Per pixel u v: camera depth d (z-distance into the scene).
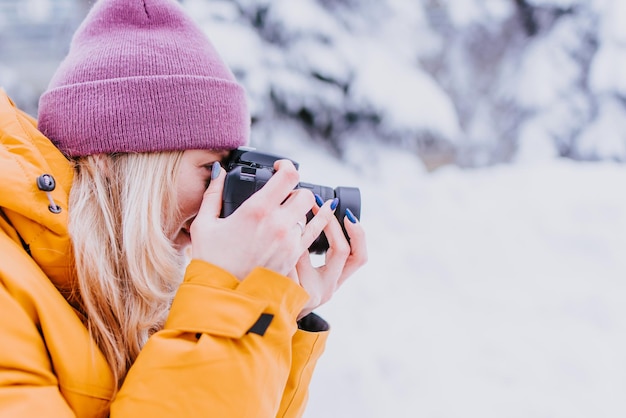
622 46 6.68
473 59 7.31
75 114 0.67
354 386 1.82
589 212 3.39
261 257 0.61
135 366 0.57
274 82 4.95
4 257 0.56
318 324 0.80
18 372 0.52
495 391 1.94
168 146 0.69
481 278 2.80
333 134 5.43
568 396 1.94
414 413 1.81
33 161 0.61
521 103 7.09
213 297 0.58
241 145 0.78
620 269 2.88
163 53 0.70
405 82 5.47
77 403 0.57
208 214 0.64
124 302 0.67
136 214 0.66
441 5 6.98
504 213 3.49
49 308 0.57
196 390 0.54
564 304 2.56
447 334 2.29
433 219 3.47
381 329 2.27
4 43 7.16
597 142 6.88
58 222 0.60
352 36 5.44
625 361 2.14
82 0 4.07
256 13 4.98
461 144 7.21
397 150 5.49
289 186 0.62
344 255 0.75
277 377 0.59
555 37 6.97
